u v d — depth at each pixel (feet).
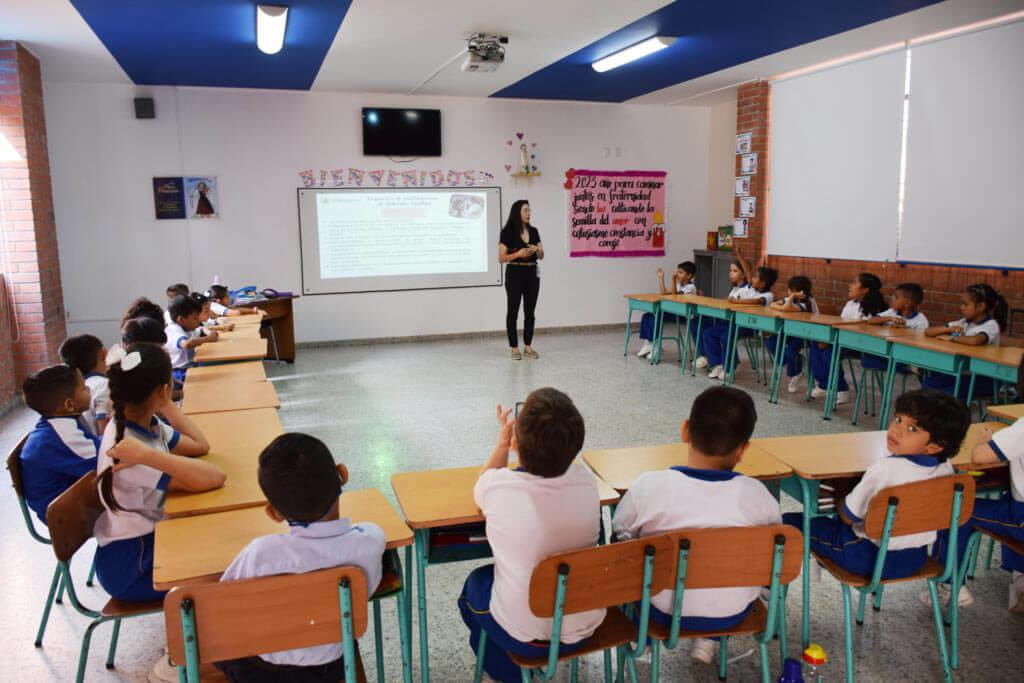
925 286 18.81
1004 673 7.04
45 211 18.65
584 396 17.78
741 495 5.51
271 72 20.72
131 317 13.19
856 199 20.62
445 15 15.15
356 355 23.56
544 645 5.36
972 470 7.68
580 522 5.31
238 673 4.98
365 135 24.38
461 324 26.53
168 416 7.32
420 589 6.25
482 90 24.17
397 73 21.13
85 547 9.84
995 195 16.89
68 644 7.57
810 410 16.63
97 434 8.30
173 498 6.25
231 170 23.43
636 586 5.20
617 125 27.45
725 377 19.20
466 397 17.79
